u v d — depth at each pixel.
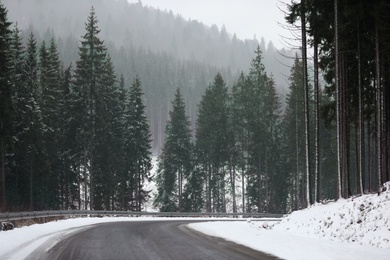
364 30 40.66
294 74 86.31
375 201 28.42
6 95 58.34
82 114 72.31
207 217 77.50
